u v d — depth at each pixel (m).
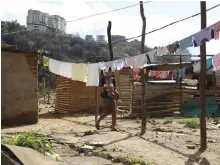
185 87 18.42
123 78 19.81
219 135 11.05
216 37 6.80
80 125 13.66
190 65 14.16
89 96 19.67
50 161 7.16
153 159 7.63
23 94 13.41
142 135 10.72
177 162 7.42
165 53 8.77
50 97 32.03
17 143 7.77
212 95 18.38
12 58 13.16
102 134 10.87
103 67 12.45
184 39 7.89
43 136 10.04
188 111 17.97
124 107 18.73
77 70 13.77
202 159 7.71
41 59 14.34
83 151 8.48
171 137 10.35
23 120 13.41
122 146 8.91
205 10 8.59
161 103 17.89
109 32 21.42
